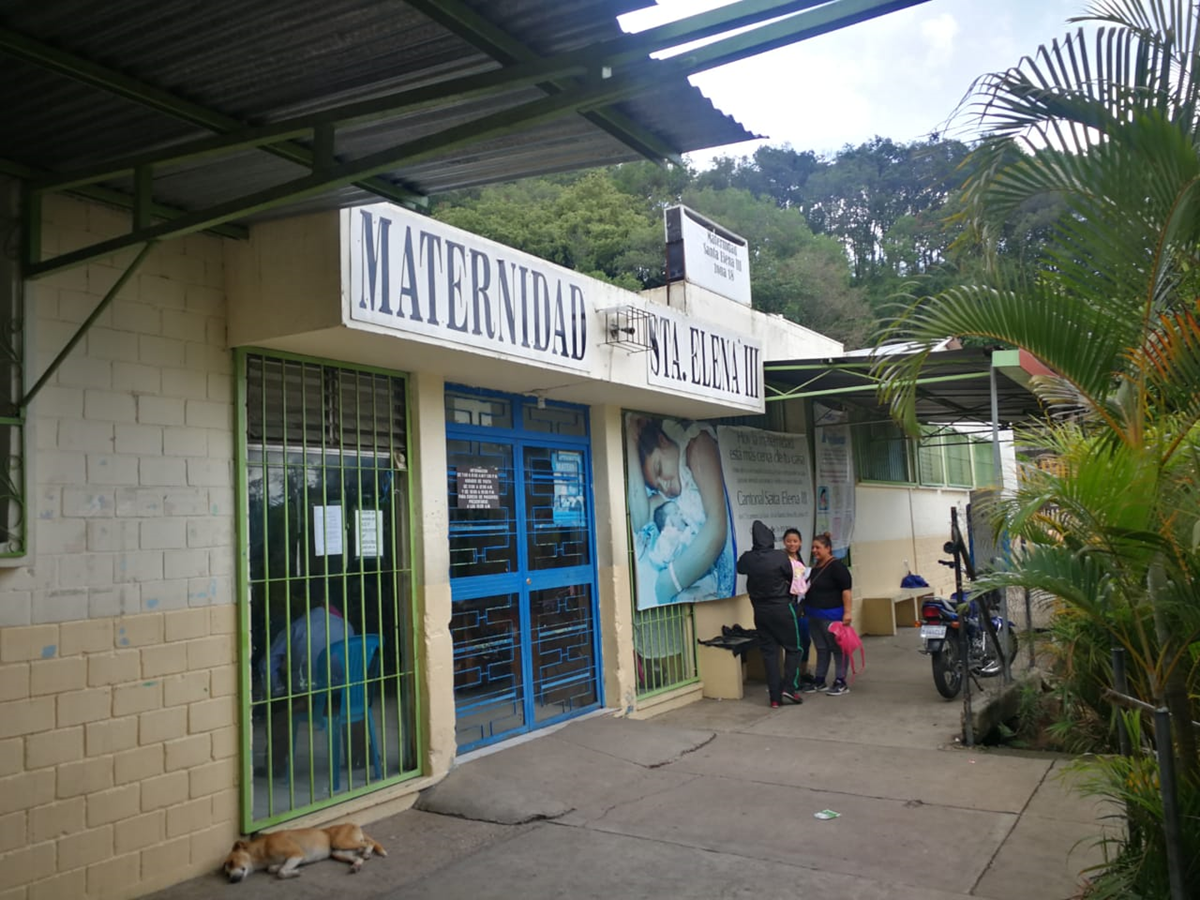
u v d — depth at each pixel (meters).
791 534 9.88
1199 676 4.75
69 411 4.59
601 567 8.57
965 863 4.98
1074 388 4.48
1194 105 3.92
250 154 4.29
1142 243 4.02
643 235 29.72
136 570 4.80
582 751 7.14
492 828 5.74
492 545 7.41
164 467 5.00
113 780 4.62
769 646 9.30
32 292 4.46
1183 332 3.98
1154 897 3.87
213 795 5.08
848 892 4.65
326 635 5.84
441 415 6.71
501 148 4.11
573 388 7.70
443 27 3.16
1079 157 3.99
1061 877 4.76
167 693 4.89
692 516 9.81
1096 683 7.07
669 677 9.41
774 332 12.22
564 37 3.14
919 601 15.27
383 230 5.36
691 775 6.84
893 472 16.22
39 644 4.37
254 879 4.93
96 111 3.82
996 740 8.07
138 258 4.17
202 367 5.25
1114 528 4.11
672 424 9.72
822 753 7.36
